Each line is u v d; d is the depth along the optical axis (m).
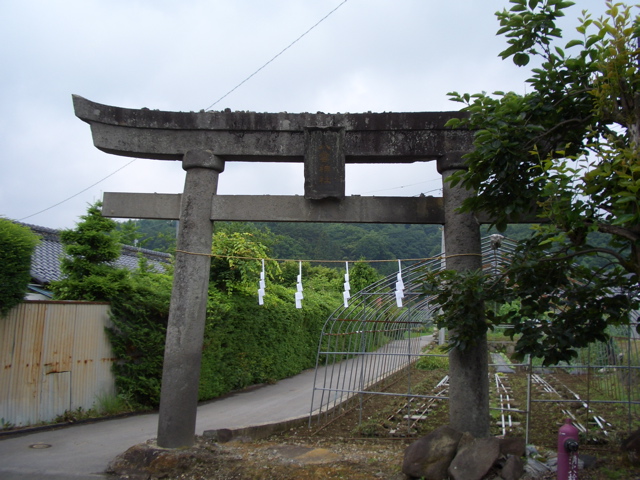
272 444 6.82
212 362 11.41
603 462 5.22
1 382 7.62
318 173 5.82
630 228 3.79
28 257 7.76
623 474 4.76
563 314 4.91
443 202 5.79
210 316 11.11
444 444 4.98
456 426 5.35
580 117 4.57
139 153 6.18
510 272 4.60
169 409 5.75
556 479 4.66
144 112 6.13
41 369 8.20
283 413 9.73
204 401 11.22
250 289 12.62
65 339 8.62
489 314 5.02
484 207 4.73
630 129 3.94
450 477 4.77
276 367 14.80
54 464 6.05
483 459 4.73
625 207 3.44
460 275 4.77
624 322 4.85
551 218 3.99
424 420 8.78
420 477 4.89
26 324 8.02
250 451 6.12
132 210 6.16
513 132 4.34
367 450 6.55
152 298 9.96
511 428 7.96
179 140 6.15
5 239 7.37
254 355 13.50
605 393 11.47
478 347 5.41
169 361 5.82
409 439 7.48
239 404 10.84
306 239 37.25
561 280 4.77
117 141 6.09
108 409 9.14
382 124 5.91
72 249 9.54
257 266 12.70
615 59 3.92
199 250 5.99
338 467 5.41
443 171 5.80
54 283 9.54
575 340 4.81
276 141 6.08
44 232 14.20
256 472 5.29
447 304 4.95
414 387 12.59
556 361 4.82
